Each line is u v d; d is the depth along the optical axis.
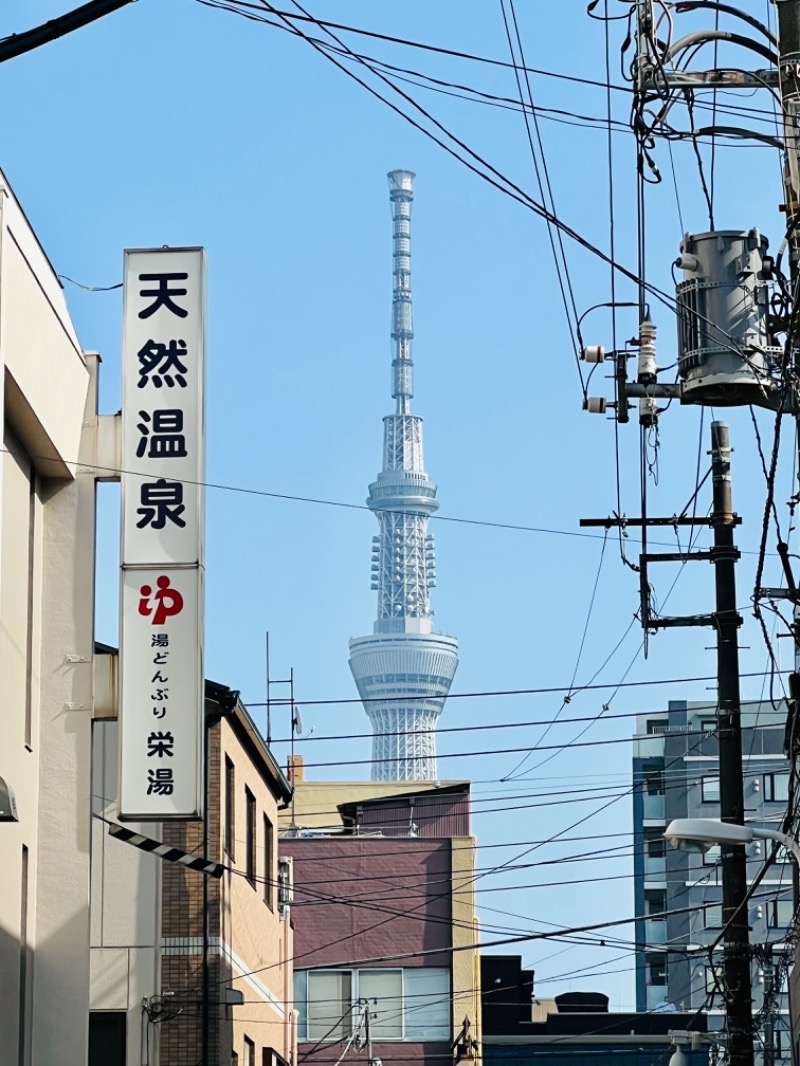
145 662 25.72
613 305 21.80
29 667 26.77
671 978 111.69
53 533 27.75
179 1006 34.91
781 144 18.67
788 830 29.77
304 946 58.53
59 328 26.08
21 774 25.98
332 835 64.44
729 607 29.72
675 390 21.95
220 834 36.78
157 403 26.30
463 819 65.75
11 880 25.30
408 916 58.66
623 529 28.98
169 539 25.98
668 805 118.06
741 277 20.86
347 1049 57.12
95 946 34.12
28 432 26.31
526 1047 76.38
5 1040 24.84
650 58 18.41
